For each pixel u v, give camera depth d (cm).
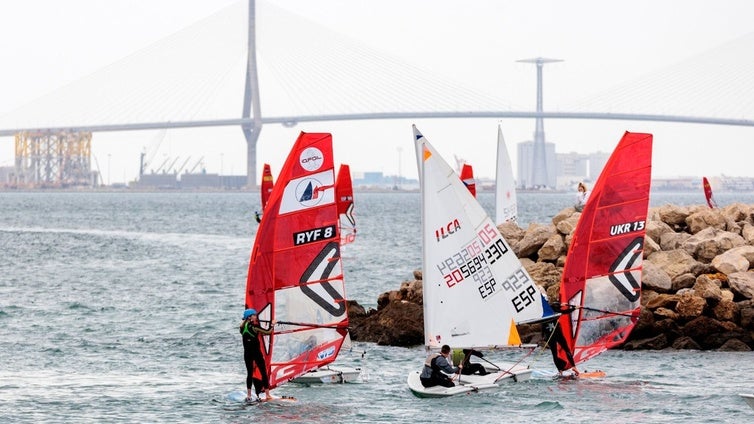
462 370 9456
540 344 11200
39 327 12988
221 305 15275
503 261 9112
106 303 15425
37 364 10525
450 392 8888
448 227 8969
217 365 10575
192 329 12912
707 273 12175
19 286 17775
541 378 9588
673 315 11300
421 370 10075
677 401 8712
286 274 8656
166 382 9656
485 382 9238
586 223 9588
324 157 8694
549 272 12656
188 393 9138
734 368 10075
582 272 9612
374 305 15425
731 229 13888
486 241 9050
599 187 9594
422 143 8950
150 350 11425
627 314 9775
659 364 10281
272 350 8725
